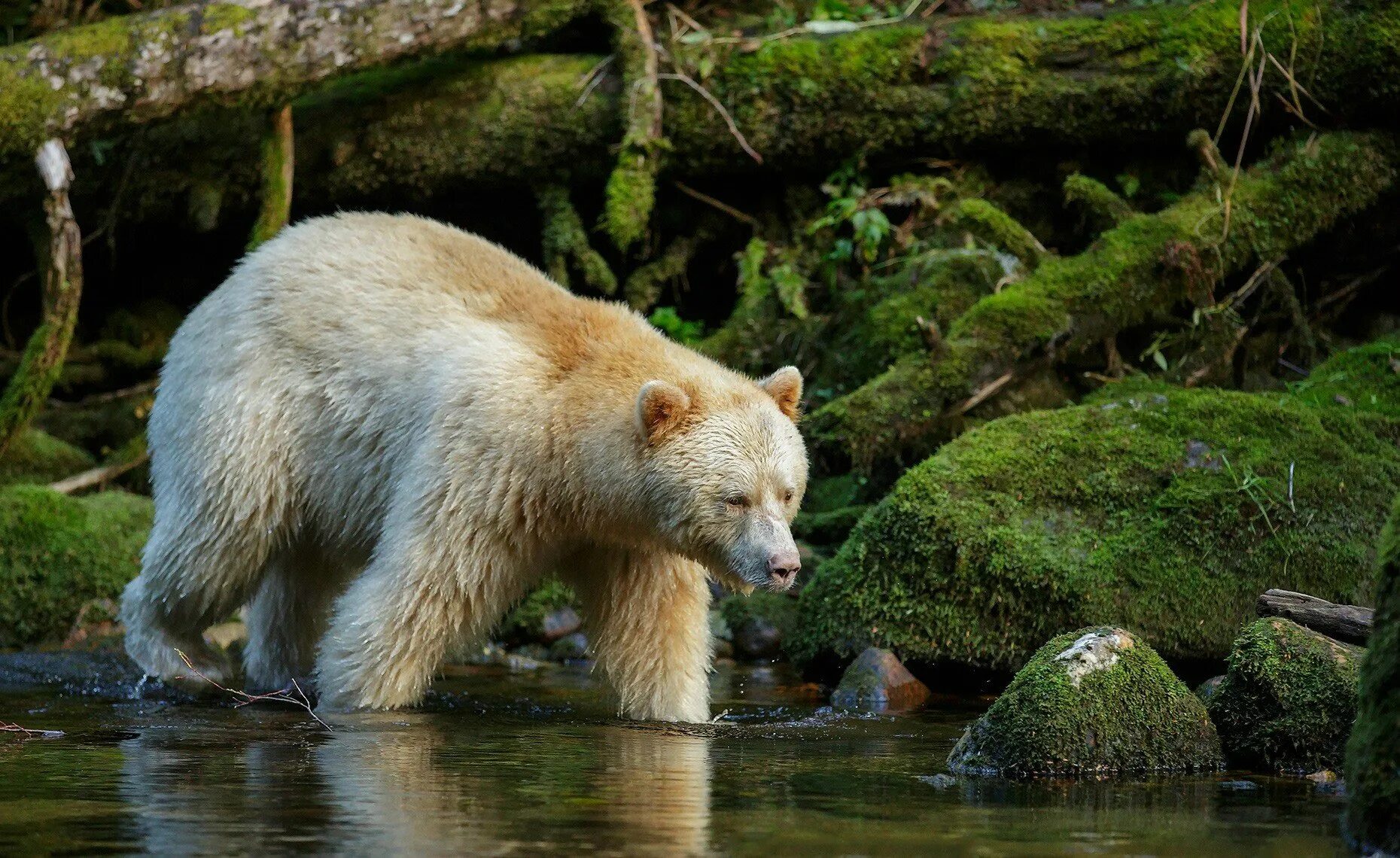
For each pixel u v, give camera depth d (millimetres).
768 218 16719
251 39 14062
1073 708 7828
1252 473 11062
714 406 9422
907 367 13836
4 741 8484
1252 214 14117
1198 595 10656
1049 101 15133
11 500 13898
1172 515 11008
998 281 14672
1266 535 10789
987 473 11508
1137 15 14969
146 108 13953
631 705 10133
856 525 12344
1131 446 11570
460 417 9656
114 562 13781
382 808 6535
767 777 7512
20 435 14828
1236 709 8250
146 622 11336
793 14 16828
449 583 9648
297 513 10867
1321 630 8680
